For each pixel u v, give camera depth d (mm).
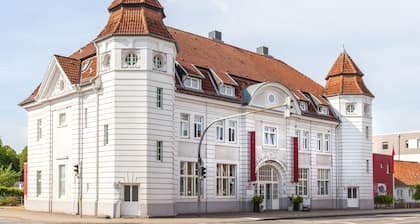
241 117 44375
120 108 35125
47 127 42594
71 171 39188
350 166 54594
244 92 44875
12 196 58031
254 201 43344
